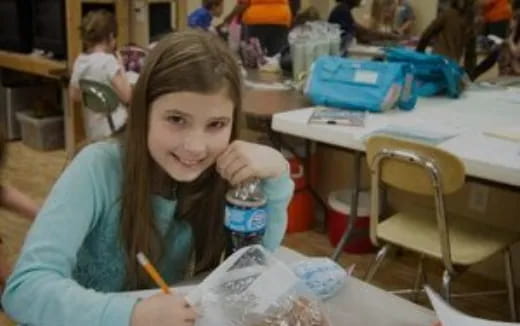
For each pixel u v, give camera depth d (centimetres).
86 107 323
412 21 416
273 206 114
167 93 94
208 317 83
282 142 299
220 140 100
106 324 81
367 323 95
